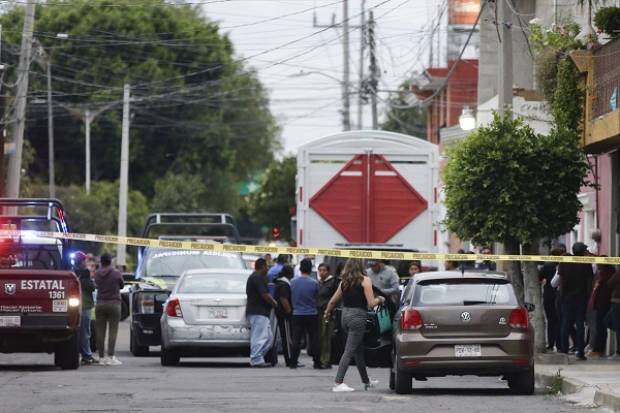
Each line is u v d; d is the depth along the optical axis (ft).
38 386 193.77
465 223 247.09
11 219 247.29
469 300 185.57
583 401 175.32
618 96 239.50
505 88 271.69
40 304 228.02
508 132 246.68
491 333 183.93
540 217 244.01
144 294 283.79
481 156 244.42
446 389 198.49
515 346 183.62
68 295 228.84
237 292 249.75
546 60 281.95
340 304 244.63
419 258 216.13
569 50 273.13
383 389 196.75
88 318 256.93
